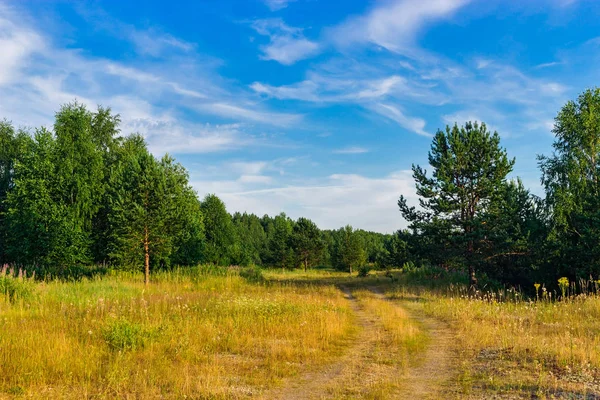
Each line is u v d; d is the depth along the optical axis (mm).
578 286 20906
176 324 12078
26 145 28484
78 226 28031
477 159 25094
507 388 7023
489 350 9984
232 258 45125
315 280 40594
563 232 23500
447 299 20828
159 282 25906
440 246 25812
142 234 24281
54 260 26016
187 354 9359
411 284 30062
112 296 17609
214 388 7246
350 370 8703
